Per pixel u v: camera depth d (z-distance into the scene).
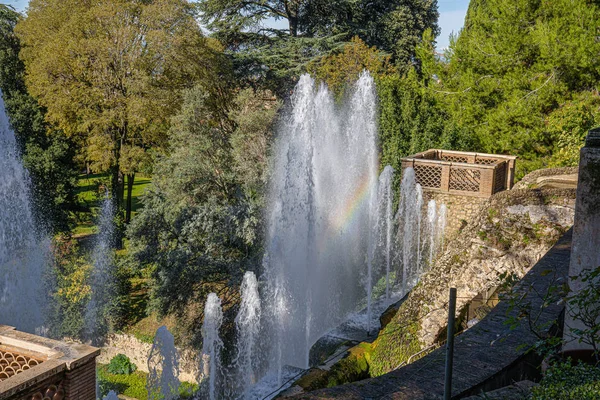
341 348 8.89
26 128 25.92
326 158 18.39
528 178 11.73
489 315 4.97
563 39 18.67
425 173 14.76
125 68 25.84
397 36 38.59
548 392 3.11
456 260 8.09
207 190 22.06
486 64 20.81
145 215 19.22
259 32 34.44
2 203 18.88
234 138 23.14
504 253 7.81
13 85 29.16
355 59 30.48
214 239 18.33
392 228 16.92
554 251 6.37
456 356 4.29
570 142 16.33
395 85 20.97
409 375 4.11
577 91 19.25
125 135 27.23
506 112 19.70
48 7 27.91
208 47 28.30
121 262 19.86
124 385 18.25
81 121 26.61
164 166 23.11
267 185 21.78
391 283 14.63
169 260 18.05
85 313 19.38
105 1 26.06
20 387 4.14
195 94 24.05
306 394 3.91
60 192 24.78
